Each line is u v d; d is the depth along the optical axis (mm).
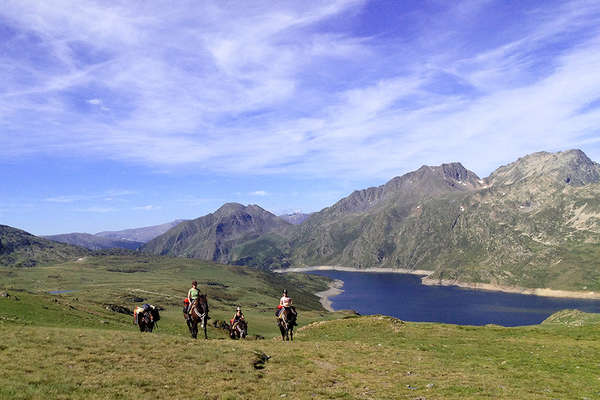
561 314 124250
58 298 89375
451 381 24078
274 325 150750
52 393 15656
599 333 50188
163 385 18516
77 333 27547
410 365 28719
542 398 20969
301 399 18594
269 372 23422
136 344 25672
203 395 17688
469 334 50094
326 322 58844
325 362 27812
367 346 36062
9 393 14992
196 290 34156
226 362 23891
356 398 19531
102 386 17359
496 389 22406
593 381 26250
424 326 56406
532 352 37031
